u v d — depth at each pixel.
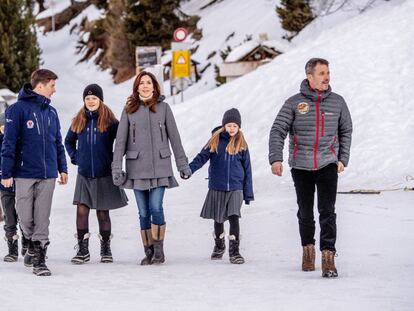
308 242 13.46
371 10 46.03
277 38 60.09
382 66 36.72
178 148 15.33
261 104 38.16
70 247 18.94
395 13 41.94
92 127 15.58
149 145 15.10
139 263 15.47
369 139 31.28
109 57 71.81
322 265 12.64
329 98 13.20
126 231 20.94
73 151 15.87
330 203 12.89
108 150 15.62
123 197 15.79
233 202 15.30
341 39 40.94
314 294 10.96
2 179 13.73
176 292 11.43
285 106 13.30
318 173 13.17
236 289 11.63
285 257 15.60
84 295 11.16
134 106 15.12
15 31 53.53
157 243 15.06
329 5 56.00
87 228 15.62
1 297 10.92
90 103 15.59
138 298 10.91
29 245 14.71
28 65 53.62
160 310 9.96
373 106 33.66
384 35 39.44
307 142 13.17
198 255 16.47
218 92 41.72
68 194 31.66
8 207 16.62
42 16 92.94
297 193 13.41
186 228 20.66
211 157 15.59
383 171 28.75
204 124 38.88
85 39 80.75
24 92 13.80
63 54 83.06
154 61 47.22
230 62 50.03
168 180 15.16
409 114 32.78
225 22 68.00
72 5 91.56
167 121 15.29
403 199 22.80
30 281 12.60
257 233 18.94
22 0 53.94
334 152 13.27
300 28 56.78
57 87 64.75
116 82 70.31
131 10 69.44
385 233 17.55
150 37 69.50
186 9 73.56
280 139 13.27
